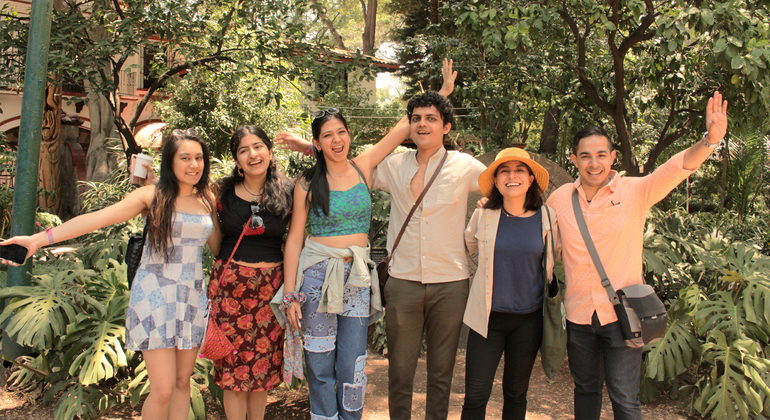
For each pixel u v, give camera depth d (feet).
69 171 49.67
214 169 18.76
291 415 11.58
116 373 11.87
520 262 8.80
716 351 11.53
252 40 27.30
